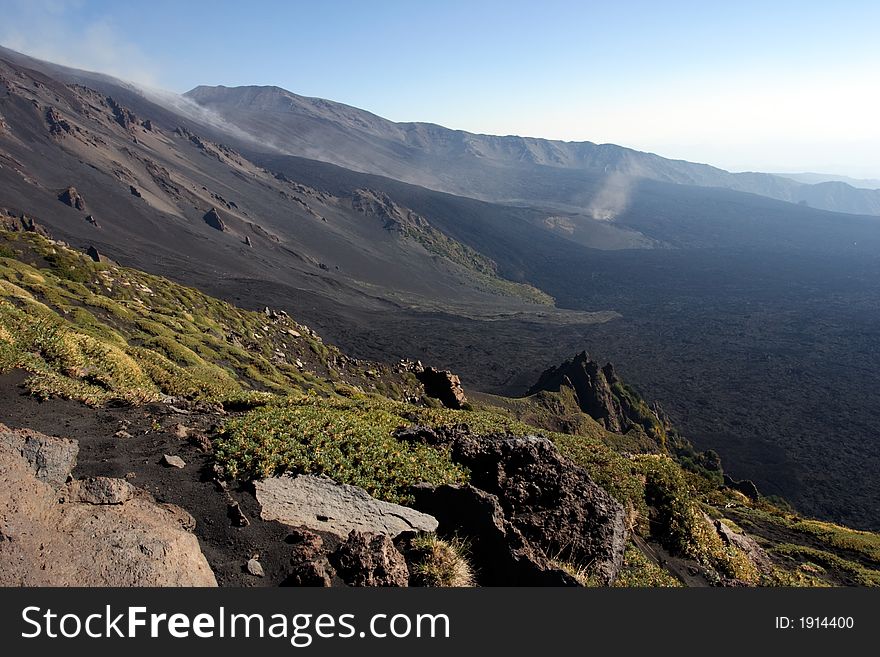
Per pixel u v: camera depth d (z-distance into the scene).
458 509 11.96
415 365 90.69
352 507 11.42
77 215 185.62
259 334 81.94
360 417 19.27
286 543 9.88
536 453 15.89
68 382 18.44
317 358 84.56
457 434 17.00
